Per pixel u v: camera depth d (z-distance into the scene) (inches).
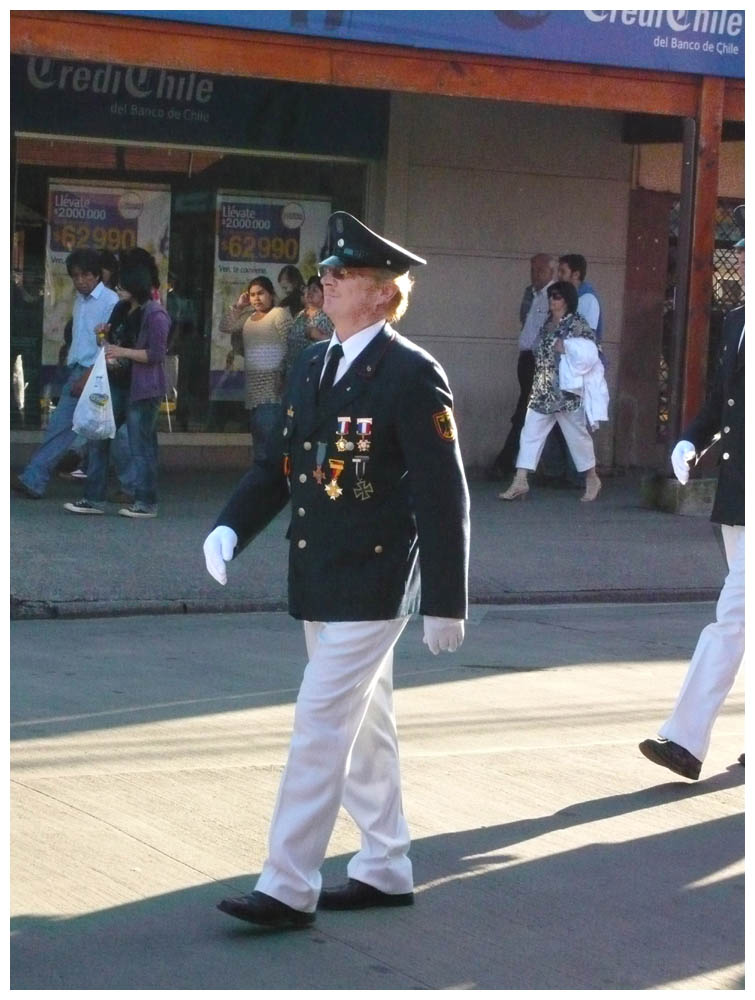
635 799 270.2
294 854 202.5
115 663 358.6
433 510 199.5
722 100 594.6
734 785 281.1
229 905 200.5
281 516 579.5
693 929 212.1
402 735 306.5
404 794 267.0
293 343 574.2
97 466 534.3
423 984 190.4
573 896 222.8
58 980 186.1
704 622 447.2
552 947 204.1
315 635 206.5
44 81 618.8
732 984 194.1
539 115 703.1
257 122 656.4
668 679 368.8
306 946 200.5
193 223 658.8
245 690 336.2
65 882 217.8
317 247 681.0
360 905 214.4
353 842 242.2
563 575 488.4
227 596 434.9
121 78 631.2
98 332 538.3
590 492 633.0
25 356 631.8
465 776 279.0
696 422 303.3
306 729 201.0
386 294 203.2
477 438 709.9
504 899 220.7
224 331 613.0
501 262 705.6
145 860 227.6
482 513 591.5
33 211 629.6
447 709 330.3
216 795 259.4
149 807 251.9
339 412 202.1
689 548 538.9
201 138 649.0
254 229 669.3
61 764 274.4
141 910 209.3
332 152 671.8
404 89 540.4
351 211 687.1
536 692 349.4
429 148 687.1
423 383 200.5
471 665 376.2
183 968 191.6
